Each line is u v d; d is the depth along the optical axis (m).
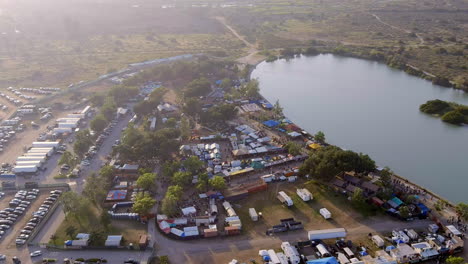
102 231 186.88
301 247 177.38
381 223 193.62
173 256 172.50
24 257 172.25
